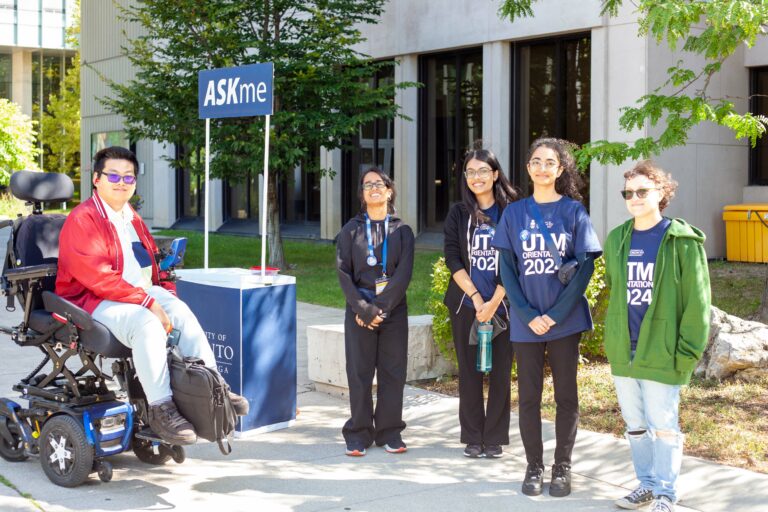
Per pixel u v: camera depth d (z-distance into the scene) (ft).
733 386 21.36
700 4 21.88
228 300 19.06
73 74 145.59
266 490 15.92
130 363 16.31
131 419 16.37
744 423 18.70
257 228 75.10
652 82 44.93
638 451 14.90
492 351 17.54
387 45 59.26
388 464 17.46
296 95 46.24
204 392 14.92
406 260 17.84
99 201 16.19
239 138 47.55
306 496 15.60
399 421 18.33
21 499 15.39
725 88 48.21
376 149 63.16
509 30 51.16
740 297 34.40
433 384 23.25
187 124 48.32
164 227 87.25
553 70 50.90
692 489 15.15
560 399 15.52
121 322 15.38
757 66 49.03
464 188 17.74
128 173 16.22
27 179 17.34
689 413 19.44
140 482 16.39
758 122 23.68
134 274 16.43
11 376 24.20
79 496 15.61
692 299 13.87
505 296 17.37
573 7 47.47
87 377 17.08
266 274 19.80
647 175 14.17
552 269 15.21
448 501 15.33
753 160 50.06
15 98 150.92
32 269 16.16
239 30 47.19
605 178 46.55
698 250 13.97
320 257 55.83
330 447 18.58
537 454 15.74
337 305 37.40
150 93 48.11
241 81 20.01
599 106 46.70
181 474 16.84
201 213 83.97
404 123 59.41
